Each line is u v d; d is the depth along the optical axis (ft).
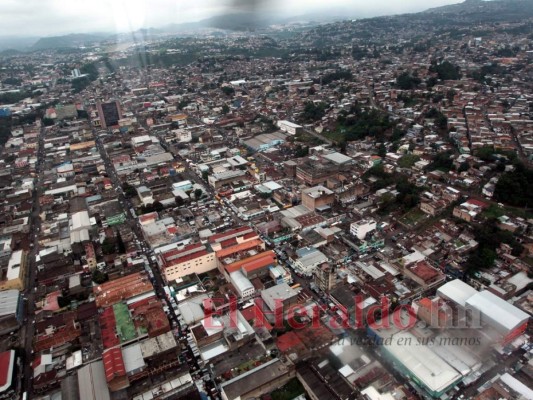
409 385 400.06
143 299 526.98
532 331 459.32
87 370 414.62
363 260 607.37
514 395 369.09
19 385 428.56
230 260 586.04
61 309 541.75
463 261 581.12
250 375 402.93
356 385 386.73
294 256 607.78
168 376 410.31
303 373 407.44
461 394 389.19
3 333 510.99
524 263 562.25
